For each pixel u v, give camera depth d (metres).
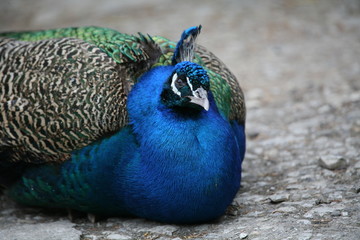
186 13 30.80
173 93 10.82
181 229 11.62
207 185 10.83
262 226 11.21
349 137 16.27
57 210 13.47
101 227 12.22
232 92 12.88
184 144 10.77
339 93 20.12
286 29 28.08
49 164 12.08
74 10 32.31
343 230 10.55
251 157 15.88
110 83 11.89
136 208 11.58
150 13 31.03
